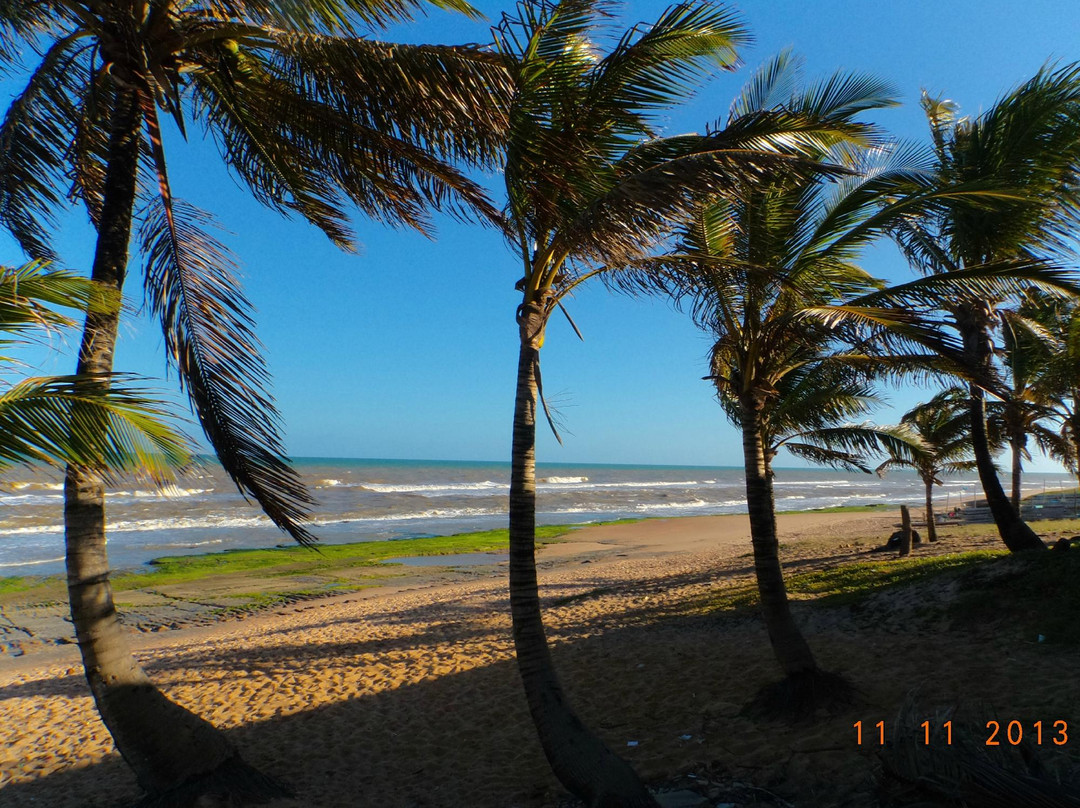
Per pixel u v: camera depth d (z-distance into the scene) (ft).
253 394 16.11
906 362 17.20
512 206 14.56
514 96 13.50
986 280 15.35
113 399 11.08
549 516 129.08
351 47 13.99
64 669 34.12
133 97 16.34
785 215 17.63
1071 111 21.62
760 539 18.24
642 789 13.08
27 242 18.15
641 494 188.65
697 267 15.55
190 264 16.46
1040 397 29.45
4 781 20.12
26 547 75.05
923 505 124.47
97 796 18.24
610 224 13.12
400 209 18.17
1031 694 15.89
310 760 19.40
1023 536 27.53
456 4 15.42
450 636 32.96
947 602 23.99
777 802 13.07
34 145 17.10
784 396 31.50
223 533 90.63
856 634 23.67
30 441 10.64
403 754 19.19
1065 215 22.13
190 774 15.60
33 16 15.31
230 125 18.69
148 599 52.75
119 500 123.85
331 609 46.70
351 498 149.28
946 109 28.89
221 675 29.76
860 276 18.66
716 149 14.17
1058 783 8.92
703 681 21.52
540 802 15.06
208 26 15.56
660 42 13.78
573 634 30.01
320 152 17.49
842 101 15.85
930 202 16.07
